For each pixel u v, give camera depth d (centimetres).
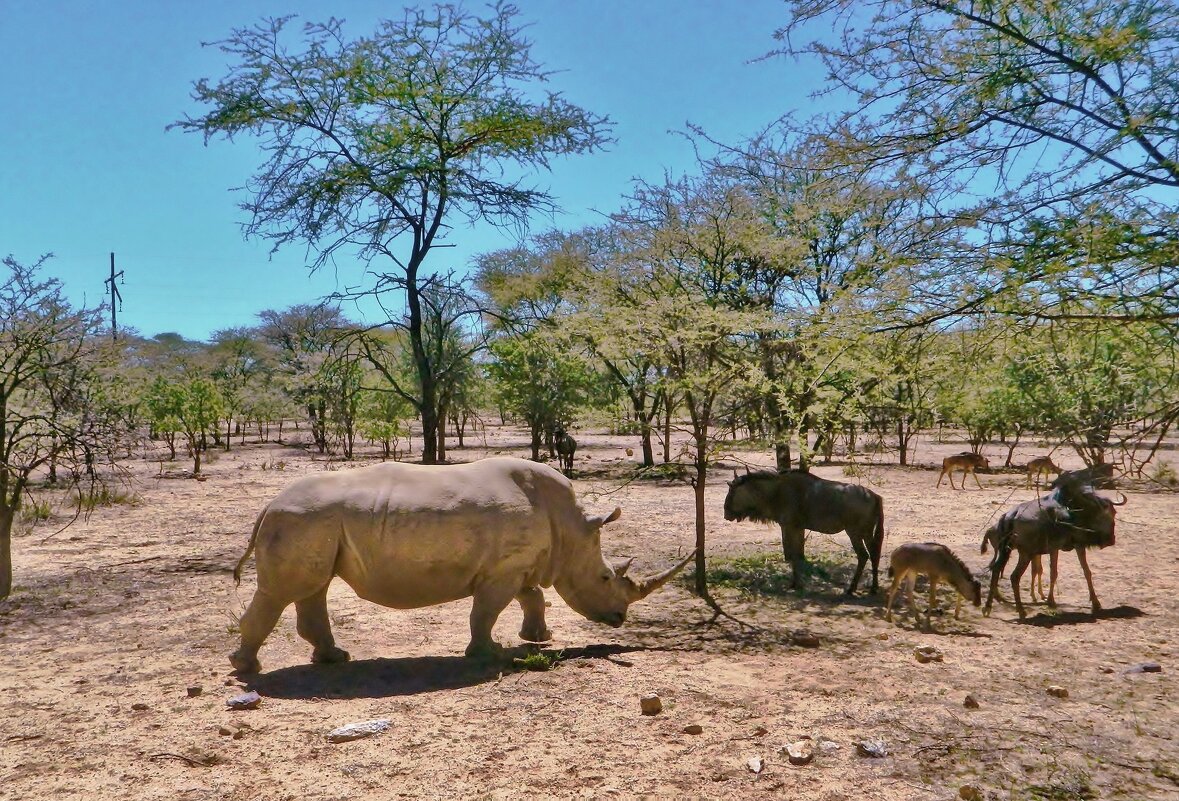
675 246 1438
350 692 690
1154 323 411
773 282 1412
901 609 1012
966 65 466
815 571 1237
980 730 591
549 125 1510
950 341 500
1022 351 473
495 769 530
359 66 1391
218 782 512
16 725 613
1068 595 1073
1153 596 1051
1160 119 398
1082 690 685
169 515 1905
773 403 1216
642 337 1078
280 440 4888
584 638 877
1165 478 2330
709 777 516
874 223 526
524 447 4247
